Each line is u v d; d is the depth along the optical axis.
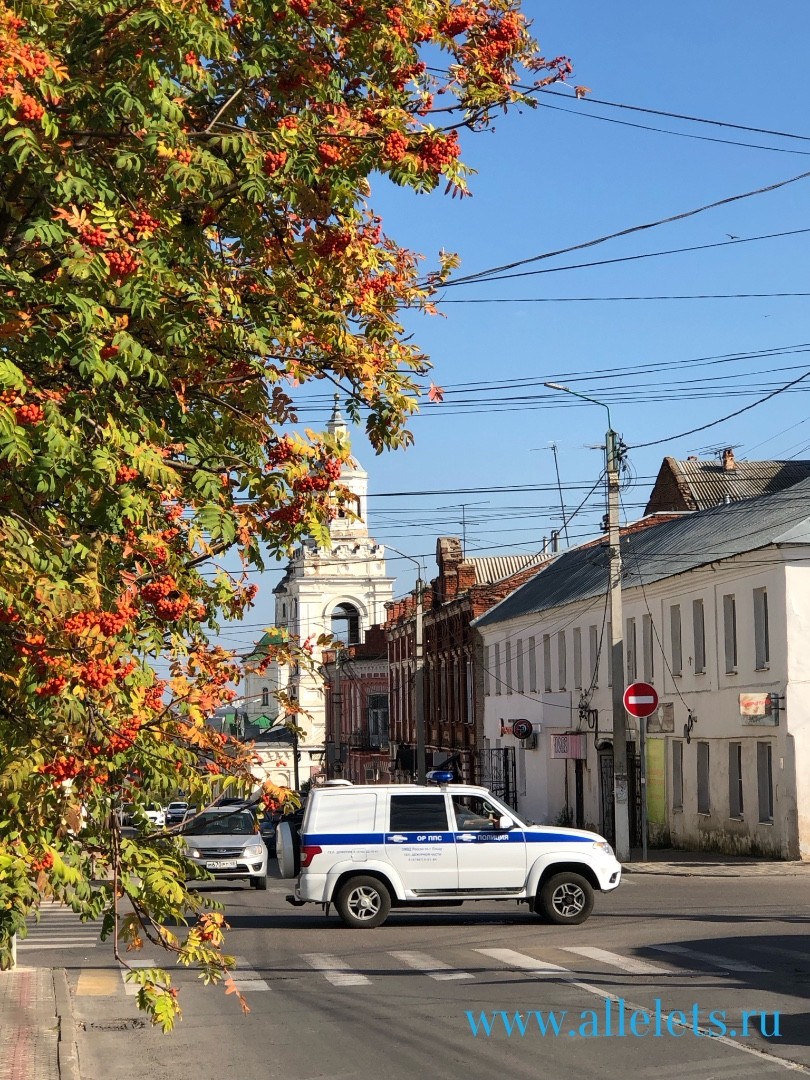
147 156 7.56
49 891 6.69
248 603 7.93
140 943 7.18
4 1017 11.96
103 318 6.74
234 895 26.94
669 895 22.97
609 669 42.75
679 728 36.69
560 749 45.78
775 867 28.44
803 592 30.30
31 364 7.07
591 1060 9.75
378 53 8.44
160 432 7.20
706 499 59.28
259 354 8.34
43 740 6.36
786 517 32.28
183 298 7.69
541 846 19.41
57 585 6.20
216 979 7.20
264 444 8.28
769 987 12.66
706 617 35.00
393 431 9.01
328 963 15.72
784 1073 9.08
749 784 32.12
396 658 78.31
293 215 8.77
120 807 7.35
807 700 30.05
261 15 8.05
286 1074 9.71
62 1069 9.59
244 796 7.44
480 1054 10.09
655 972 13.91
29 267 7.48
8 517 6.41
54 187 6.93
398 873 19.45
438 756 66.88
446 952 16.42
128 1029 11.74
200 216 8.23
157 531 7.18
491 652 58.75
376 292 9.12
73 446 6.39
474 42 8.75
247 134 7.96
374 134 8.25
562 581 51.94
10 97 6.50
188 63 7.53
